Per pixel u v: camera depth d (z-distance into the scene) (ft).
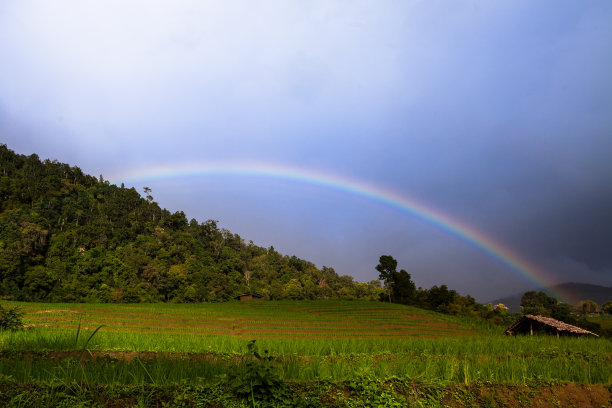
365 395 31.12
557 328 129.29
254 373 28.86
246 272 567.59
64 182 638.53
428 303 362.53
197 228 642.22
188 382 29.81
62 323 170.09
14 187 560.61
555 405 35.88
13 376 28.78
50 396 25.77
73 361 32.89
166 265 474.90
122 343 55.42
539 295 366.22
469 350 65.77
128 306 275.80
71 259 421.59
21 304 244.83
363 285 653.30
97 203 601.62
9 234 411.54
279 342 67.82
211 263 540.11
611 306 421.59
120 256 451.12
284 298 521.24
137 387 27.99
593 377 41.45
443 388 34.45
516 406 34.71
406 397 32.27
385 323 245.24
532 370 42.11
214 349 55.47
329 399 30.37
